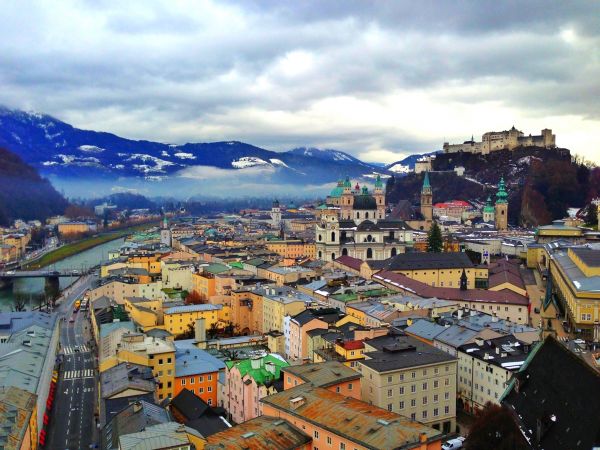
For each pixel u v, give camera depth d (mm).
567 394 112625
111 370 180250
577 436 102812
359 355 188250
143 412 143750
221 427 161375
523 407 121500
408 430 117188
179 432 122312
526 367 129375
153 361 195500
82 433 180750
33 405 162500
